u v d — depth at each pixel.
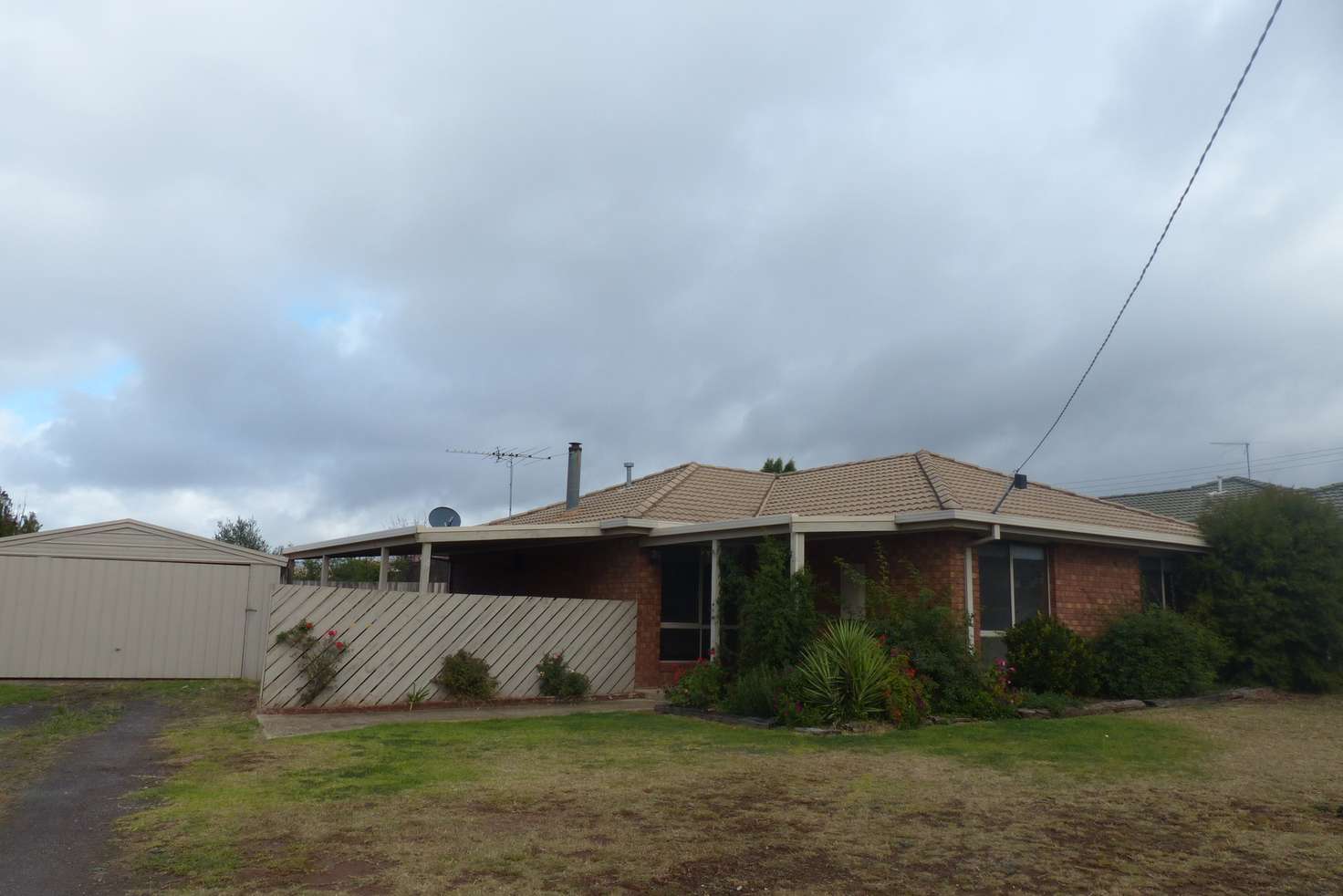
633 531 16.11
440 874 5.43
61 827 6.44
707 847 6.06
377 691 13.41
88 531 18.17
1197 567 17.80
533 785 7.87
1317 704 14.73
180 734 10.77
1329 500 18.77
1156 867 5.74
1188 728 11.58
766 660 13.03
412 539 15.60
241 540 43.59
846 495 17.55
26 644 17.61
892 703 11.57
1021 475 15.63
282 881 5.27
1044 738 10.60
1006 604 15.54
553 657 14.91
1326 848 6.17
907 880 5.46
